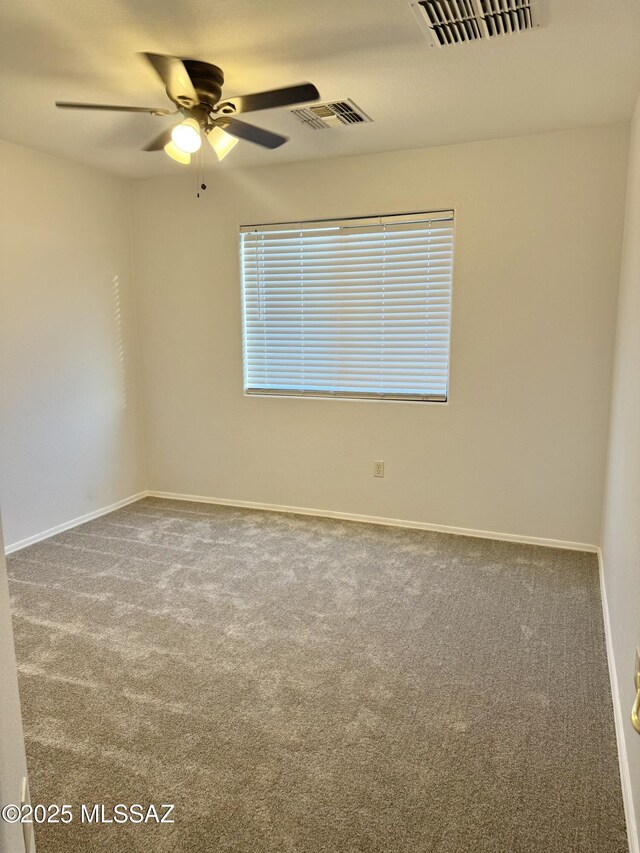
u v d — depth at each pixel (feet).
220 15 6.43
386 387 12.80
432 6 6.13
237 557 11.23
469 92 8.61
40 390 12.07
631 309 8.20
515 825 5.16
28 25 6.63
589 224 10.60
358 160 12.07
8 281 11.21
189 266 13.98
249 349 13.91
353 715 6.63
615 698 6.77
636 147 8.86
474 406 11.96
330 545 11.84
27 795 3.63
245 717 6.59
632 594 6.10
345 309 12.84
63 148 11.43
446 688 7.13
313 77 8.04
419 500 12.76
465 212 11.40
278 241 13.14
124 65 7.69
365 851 4.90
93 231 13.16
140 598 9.52
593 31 6.72
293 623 8.71
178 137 7.26
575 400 11.18
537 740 6.23
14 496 11.64
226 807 5.36
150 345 14.75
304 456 13.69
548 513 11.71
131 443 14.87
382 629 8.54
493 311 11.50
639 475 6.18
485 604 9.29
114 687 7.14
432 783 5.63
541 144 10.68
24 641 8.18
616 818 5.24
